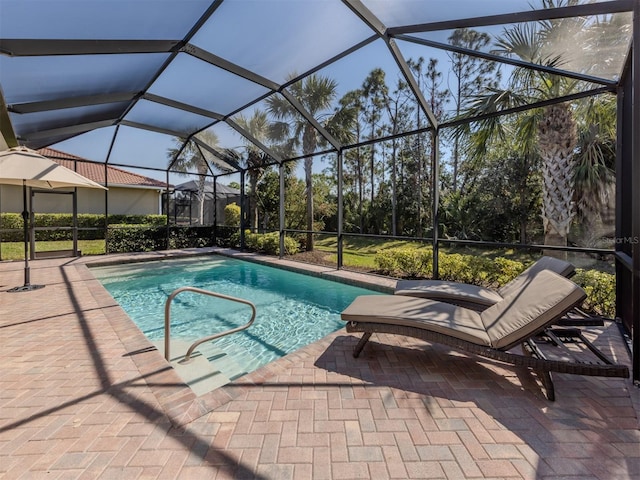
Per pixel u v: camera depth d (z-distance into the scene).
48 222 13.06
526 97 5.96
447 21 3.80
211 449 1.74
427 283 4.10
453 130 6.48
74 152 9.41
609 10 2.89
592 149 7.56
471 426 1.96
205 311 5.36
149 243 11.10
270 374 2.60
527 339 2.37
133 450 1.73
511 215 11.00
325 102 8.45
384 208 15.12
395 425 1.96
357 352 2.93
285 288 6.82
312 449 1.75
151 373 2.55
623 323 3.69
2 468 1.60
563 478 1.56
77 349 3.01
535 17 3.29
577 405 2.17
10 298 4.83
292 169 13.77
